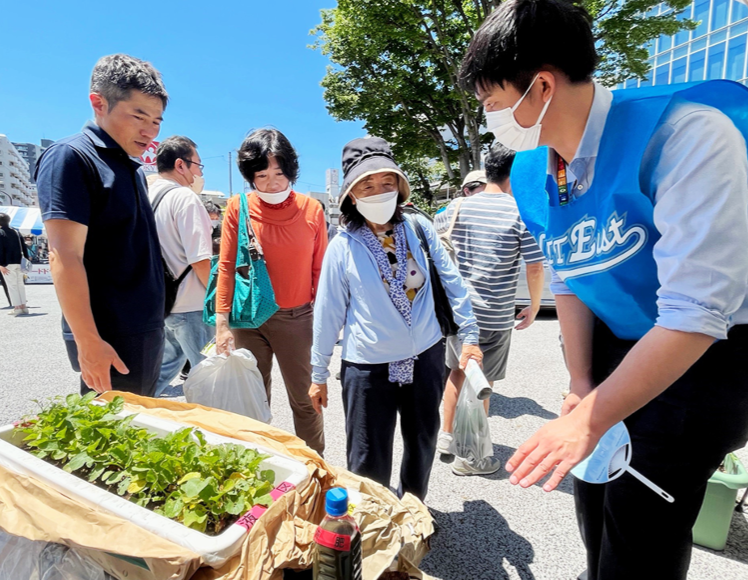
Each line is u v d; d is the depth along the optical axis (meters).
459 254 2.75
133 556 0.99
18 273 8.60
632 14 13.16
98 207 1.82
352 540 0.97
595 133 1.10
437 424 2.04
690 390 1.10
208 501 1.13
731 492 2.01
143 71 1.85
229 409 2.21
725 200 0.86
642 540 1.18
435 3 13.94
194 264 2.84
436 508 2.45
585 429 0.93
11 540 1.27
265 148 2.40
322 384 2.11
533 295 2.79
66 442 1.43
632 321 1.22
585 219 1.19
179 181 3.20
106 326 1.91
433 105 16.70
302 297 2.65
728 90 0.96
